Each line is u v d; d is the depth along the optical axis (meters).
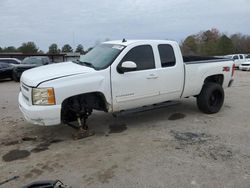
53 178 4.49
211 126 6.85
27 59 20.17
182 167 4.74
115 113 6.43
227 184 4.21
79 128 6.26
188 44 73.19
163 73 6.84
